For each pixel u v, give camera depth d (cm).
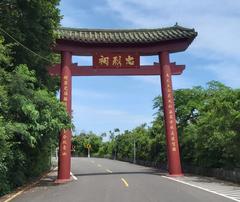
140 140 5922
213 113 2789
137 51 3053
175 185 2356
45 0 2194
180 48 3072
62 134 2803
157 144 4662
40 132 2184
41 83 2523
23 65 2148
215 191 2044
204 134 2977
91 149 11619
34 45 2325
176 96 3878
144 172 3616
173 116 3031
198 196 1828
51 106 2256
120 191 2067
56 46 2898
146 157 5431
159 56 3095
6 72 2053
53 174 3784
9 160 2038
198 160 3356
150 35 3070
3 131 1698
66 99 2873
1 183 1955
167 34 3058
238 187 2266
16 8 2103
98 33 3072
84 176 3142
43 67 2528
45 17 2297
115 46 3022
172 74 3138
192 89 3891
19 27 2192
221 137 2661
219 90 3516
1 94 1834
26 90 2122
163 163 4428
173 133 3022
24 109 2014
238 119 2505
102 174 3356
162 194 1911
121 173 3478
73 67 2992
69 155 2814
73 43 2930
